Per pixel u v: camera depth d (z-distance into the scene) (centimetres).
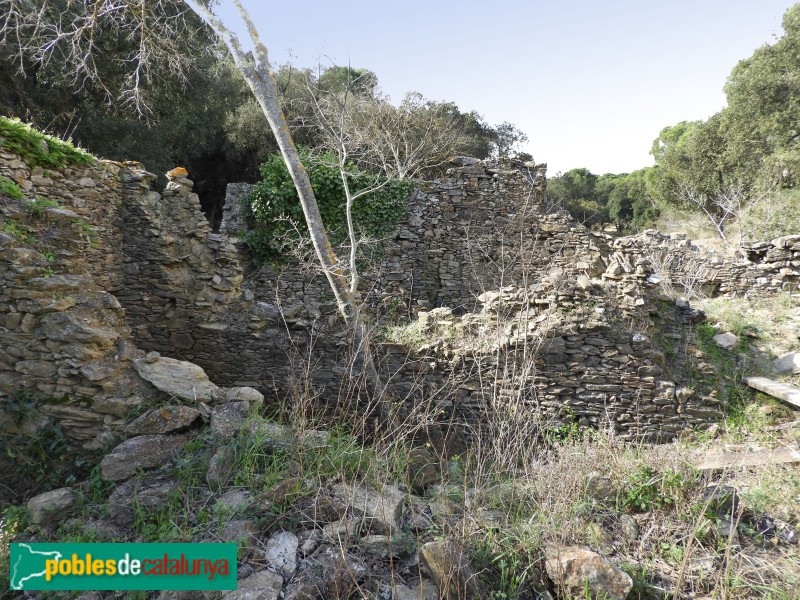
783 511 356
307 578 263
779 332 664
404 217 1039
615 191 3189
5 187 434
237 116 1867
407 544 292
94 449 353
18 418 348
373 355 606
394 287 1020
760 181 1795
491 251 1035
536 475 375
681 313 648
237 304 721
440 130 1675
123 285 720
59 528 297
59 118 1254
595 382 560
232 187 1016
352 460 362
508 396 538
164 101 1453
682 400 545
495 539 303
